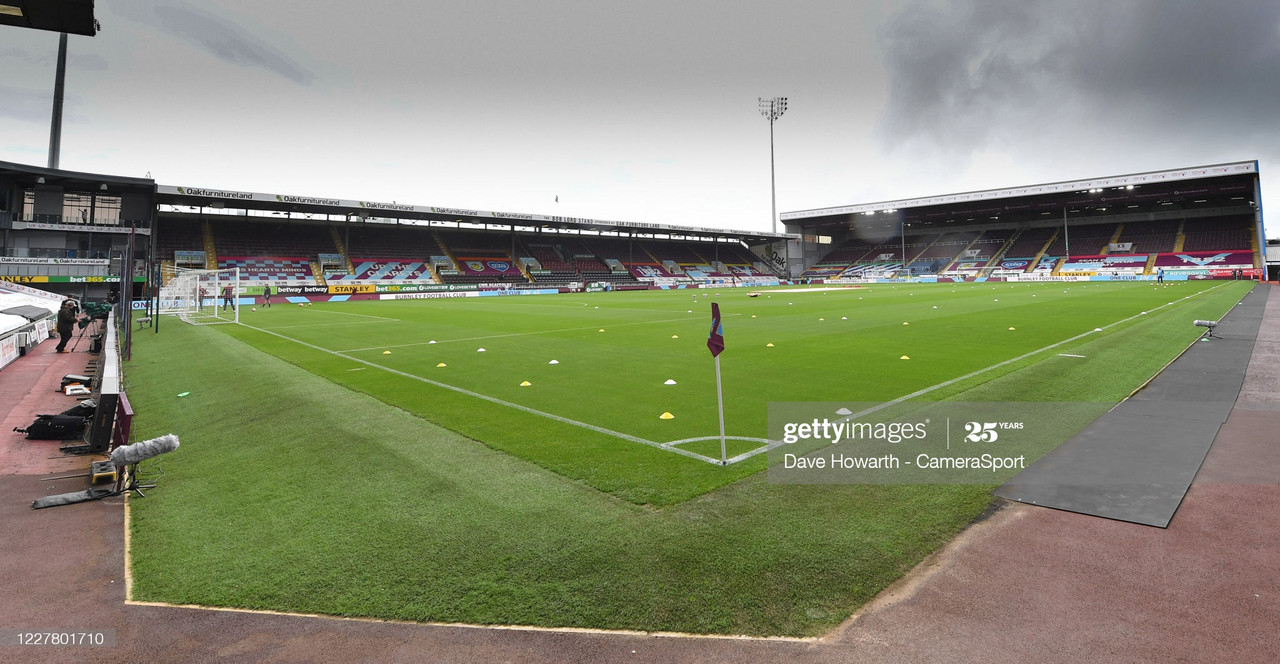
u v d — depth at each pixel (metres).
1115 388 8.97
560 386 10.05
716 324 5.90
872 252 84.88
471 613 3.46
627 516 4.65
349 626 3.39
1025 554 3.97
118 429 7.02
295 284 44.94
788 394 9.13
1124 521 4.42
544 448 6.50
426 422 7.69
